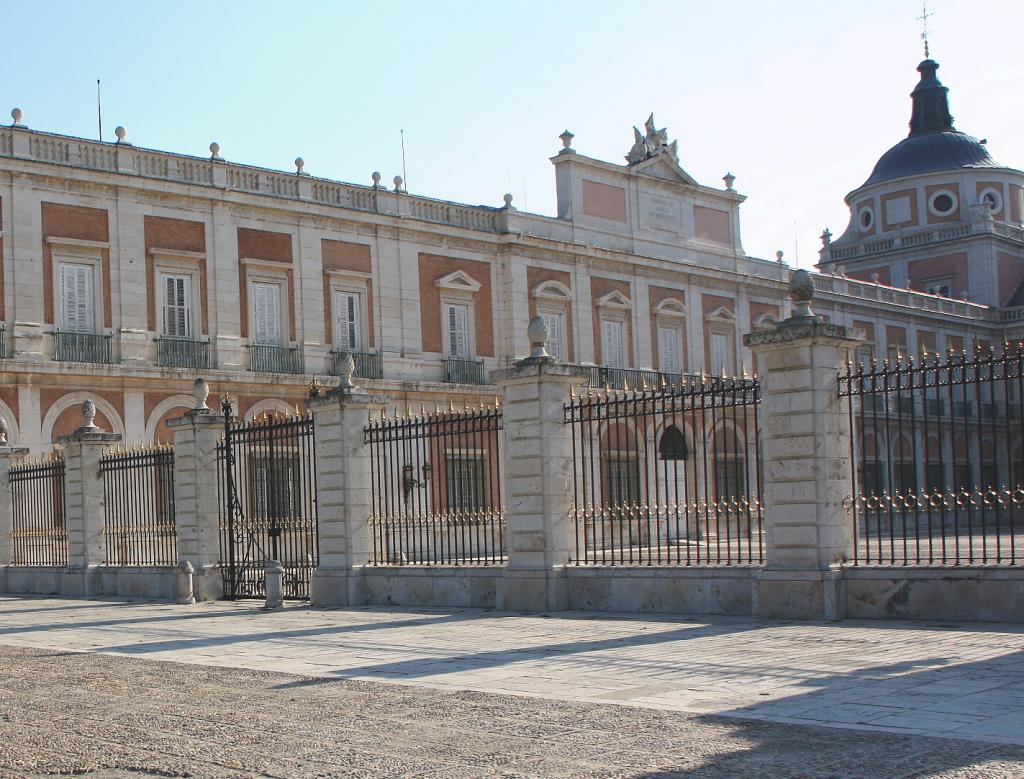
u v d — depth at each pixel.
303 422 21.25
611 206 49.81
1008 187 70.25
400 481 20.33
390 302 42.47
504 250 45.88
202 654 13.88
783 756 7.46
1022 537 35.38
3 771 7.83
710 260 53.91
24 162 34.12
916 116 73.50
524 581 17.56
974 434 51.00
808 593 14.71
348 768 7.58
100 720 9.59
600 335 48.75
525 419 17.80
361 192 42.12
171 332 37.09
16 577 27.55
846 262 72.06
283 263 39.72
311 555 22.12
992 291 67.62
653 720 8.68
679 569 16.23
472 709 9.40
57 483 26.84
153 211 36.91
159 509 24.09
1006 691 9.47
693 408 16.23
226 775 7.54
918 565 14.40
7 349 33.53
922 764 7.15
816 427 14.91
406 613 18.12
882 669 10.70
